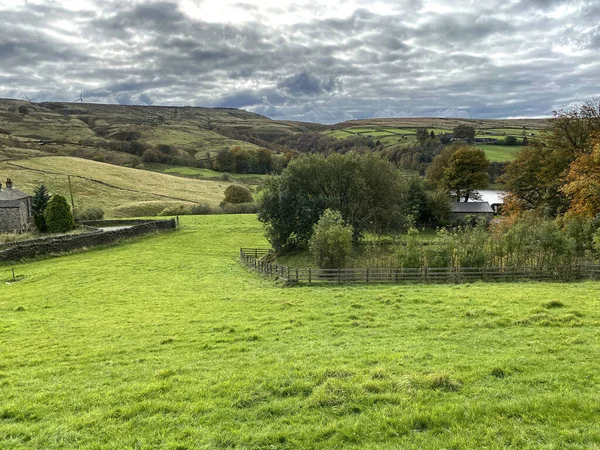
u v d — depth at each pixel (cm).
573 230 3059
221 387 1012
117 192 9662
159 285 2870
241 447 761
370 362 1133
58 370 1223
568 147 4603
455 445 720
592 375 973
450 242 2900
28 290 2744
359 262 3294
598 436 710
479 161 7181
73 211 7119
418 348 1247
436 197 6438
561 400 836
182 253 4650
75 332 1686
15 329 1766
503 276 2661
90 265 3769
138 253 4562
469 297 1978
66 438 823
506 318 1548
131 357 1330
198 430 822
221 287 2756
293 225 4469
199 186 11631
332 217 3316
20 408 960
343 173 4647
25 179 9400
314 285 2650
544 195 4653
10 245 3894
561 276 2642
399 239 3666
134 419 880
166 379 1093
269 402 927
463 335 1378
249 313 1884
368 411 849
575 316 1520
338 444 750
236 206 8638
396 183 4881
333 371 1051
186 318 1848
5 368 1276
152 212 8488
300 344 1366
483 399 880
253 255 4681
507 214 5262
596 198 3259
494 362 1077
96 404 967
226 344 1412
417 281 2678
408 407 852
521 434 734
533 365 1054
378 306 1908
